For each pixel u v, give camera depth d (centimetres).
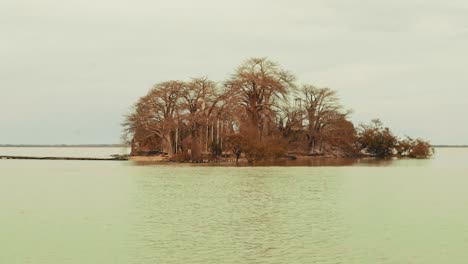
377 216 3525
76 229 3080
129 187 5553
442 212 3691
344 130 12950
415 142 14175
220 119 11156
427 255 2439
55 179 6775
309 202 4247
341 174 7356
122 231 3012
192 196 4678
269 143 10931
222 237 2836
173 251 2522
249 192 4984
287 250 2534
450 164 10850
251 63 11694
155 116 12156
